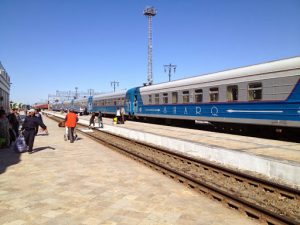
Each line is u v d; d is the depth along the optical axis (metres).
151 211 5.77
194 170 10.02
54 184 7.53
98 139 17.11
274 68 14.74
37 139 17.81
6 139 14.02
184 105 22.80
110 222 5.20
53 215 5.48
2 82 39.34
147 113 29.62
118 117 31.28
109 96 42.72
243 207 5.79
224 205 6.19
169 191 7.11
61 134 21.23
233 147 12.66
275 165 8.53
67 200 6.31
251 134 18.30
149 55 48.25
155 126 26.67
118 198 6.50
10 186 7.32
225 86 18.25
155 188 7.35
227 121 18.08
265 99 15.27
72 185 7.46
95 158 11.41
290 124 13.87
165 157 12.51
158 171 9.24
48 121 42.03
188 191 7.16
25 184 7.51
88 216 5.45
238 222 5.34
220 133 19.50
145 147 14.90
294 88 13.66
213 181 8.54
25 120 12.38
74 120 16.45
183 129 23.03
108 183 7.71
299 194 6.62
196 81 21.23
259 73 15.66
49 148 14.00
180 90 23.36
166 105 25.66
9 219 5.29
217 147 11.27
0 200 6.28
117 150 13.28
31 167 9.54
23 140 12.62
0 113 13.99
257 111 15.80
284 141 14.91
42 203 6.11
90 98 54.91
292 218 5.67
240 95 17.00
